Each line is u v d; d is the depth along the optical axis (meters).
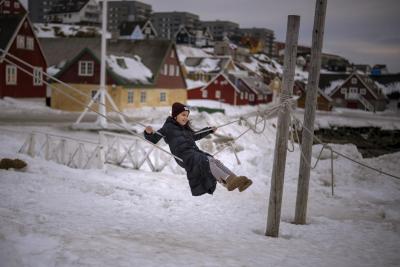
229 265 5.55
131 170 15.82
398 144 46.03
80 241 5.66
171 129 6.35
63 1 159.38
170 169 16.45
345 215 11.67
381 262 6.93
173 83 55.59
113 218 8.13
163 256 5.56
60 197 9.59
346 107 90.31
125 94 46.44
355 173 16.31
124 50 54.78
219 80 70.81
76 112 44.44
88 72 45.22
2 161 12.26
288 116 8.48
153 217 8.84
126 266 4.93
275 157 8.52
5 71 45.94
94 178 12.99
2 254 4.59
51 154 16.17
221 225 8.88
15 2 79.56
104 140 17.17
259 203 12.34
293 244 7.73
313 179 15.73
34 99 49.78
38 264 4.61
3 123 29.78
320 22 9.73
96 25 156.00
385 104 95.44
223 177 5.91
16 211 7.17
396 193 14.85
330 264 6.37
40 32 120.12
